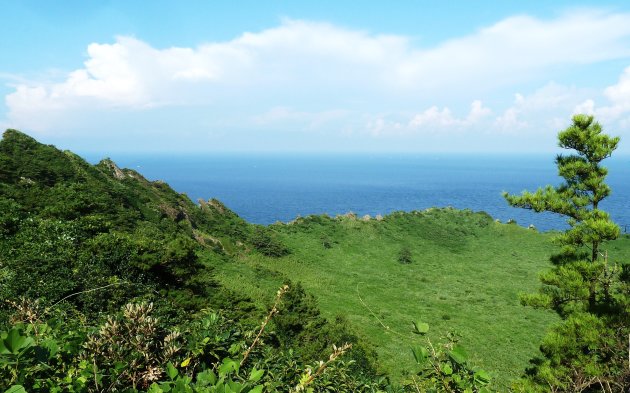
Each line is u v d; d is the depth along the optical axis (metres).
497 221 88.62
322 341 22.31
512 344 36.47
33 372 2.77
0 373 2.61
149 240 27.47
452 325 40.41
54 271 19.25
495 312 45.84
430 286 55.94
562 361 14.54
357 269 62.34
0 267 19.06
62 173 42.38
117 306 17.05
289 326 22.98
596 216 16.27
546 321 43.34
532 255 73.56
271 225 76.12
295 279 51.44
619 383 5.21
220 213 68.62
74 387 2.91
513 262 69.62
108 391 3.08
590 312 15.45
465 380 3.16
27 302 3.94
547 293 17.34
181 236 44.62
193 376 3.70
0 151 41.03
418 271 63.47
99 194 40.56
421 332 3.37
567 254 17.20
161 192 59.56
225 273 42.28
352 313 41.38
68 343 3.37
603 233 15.45
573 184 17.25
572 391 5.82
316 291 48.03
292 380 3.92
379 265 65.38
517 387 14.95
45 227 26.05
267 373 3.77
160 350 3.70
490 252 75.50
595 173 16.36
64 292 17.42
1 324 3.78
